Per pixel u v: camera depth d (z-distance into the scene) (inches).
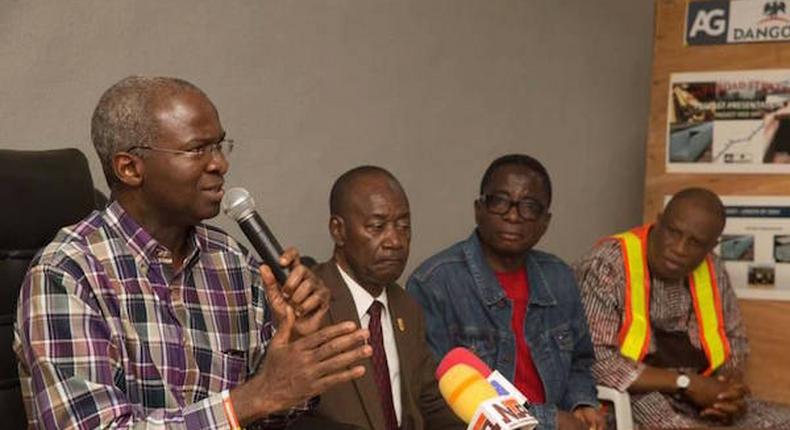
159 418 69.0
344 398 97.3
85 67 111.0
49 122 108.4
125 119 74.1
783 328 148.2
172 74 118.7
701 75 152.4
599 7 177.8
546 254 126.3
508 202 116.8
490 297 118.0
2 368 81.8
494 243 118.4
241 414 69.1
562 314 122.4
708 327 137.3
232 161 125.3
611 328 132.4
